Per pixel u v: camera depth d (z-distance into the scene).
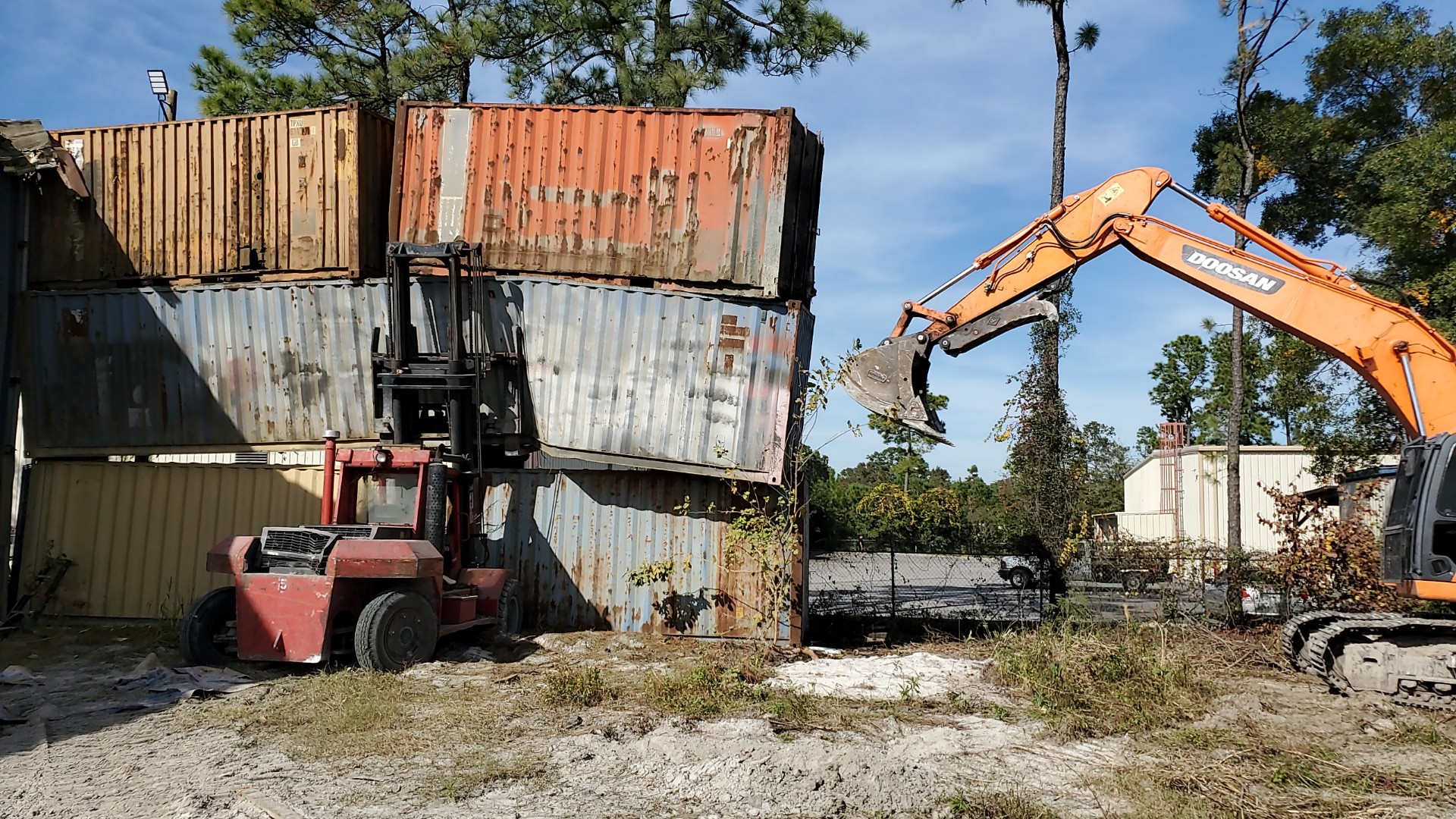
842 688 9.38
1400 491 9.21
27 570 13.69
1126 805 5.87
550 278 12.54
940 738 7.33
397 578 9.53
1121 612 13.45
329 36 21.77
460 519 11.45
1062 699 8.43
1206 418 50.31
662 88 20.31
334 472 10.67
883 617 14.20
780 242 12.10
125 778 6.27
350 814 5.57
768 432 12.10
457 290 12.20
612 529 12.68
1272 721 7.98
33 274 14.02
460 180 12.76
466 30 20.31
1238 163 20.11
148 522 13.58
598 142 12.54
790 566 12.08
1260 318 9.85
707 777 6.18
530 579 12.70
